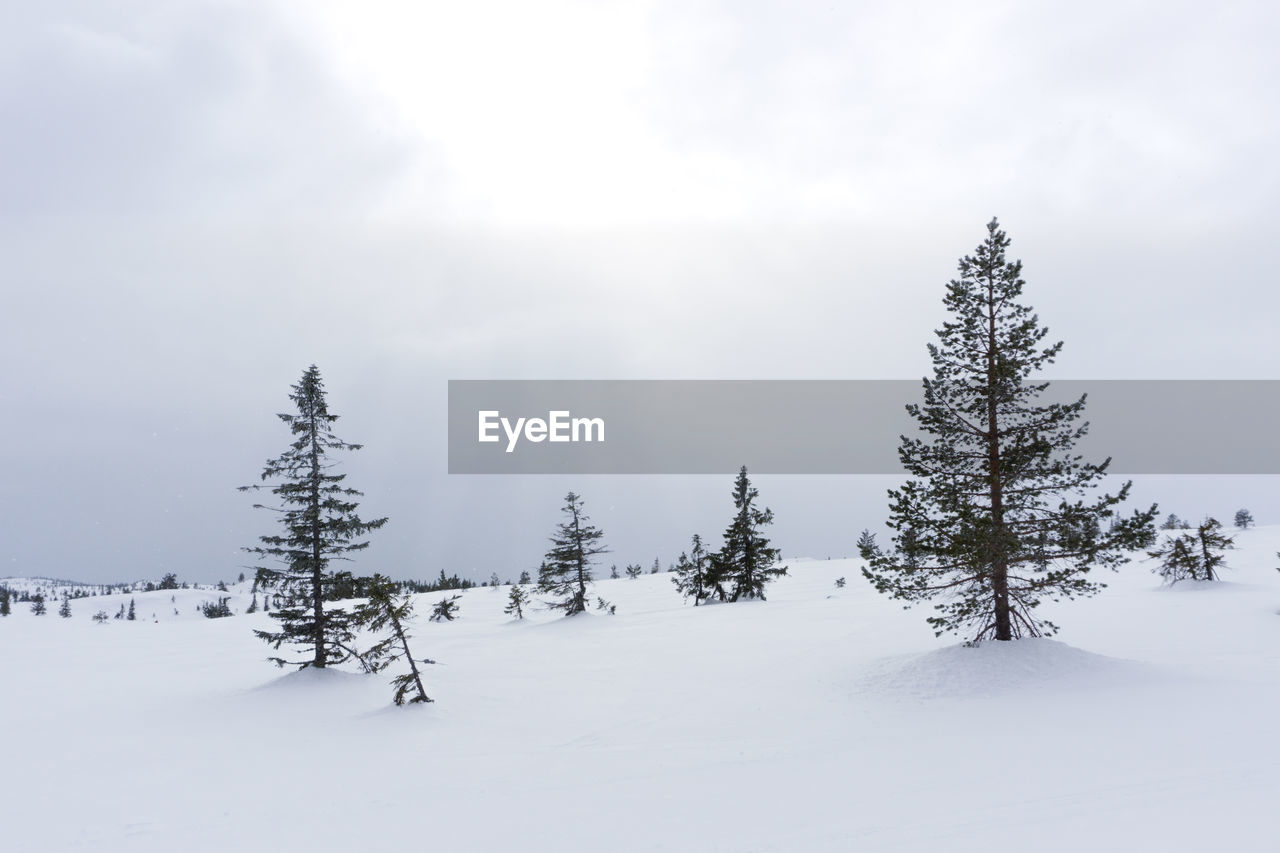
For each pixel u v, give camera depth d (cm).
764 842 844
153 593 18138
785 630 3878
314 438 2938
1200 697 1510
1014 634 2131
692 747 1516
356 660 3200
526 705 2241
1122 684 1716
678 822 962
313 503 2875
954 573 2156
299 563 2855
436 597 9519
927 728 1488
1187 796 868
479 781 1358
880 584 2222
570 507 6009
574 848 892
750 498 6594
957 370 2225
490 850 918
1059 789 948
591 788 1218
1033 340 2114
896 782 1067
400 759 1623
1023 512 2109
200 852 1042
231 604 16775
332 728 2062
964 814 876
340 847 998
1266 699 1455
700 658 3062
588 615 5747
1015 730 1373
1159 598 4025
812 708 1858
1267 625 2778
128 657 4447
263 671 3459
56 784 1527
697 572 6925
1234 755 1054
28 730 2173
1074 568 2008
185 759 1736
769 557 6519
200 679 3253
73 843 1137
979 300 2202
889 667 2205
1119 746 1168
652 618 5375
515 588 6488
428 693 2494
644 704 2133
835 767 1206
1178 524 9688
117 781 1536
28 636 6075
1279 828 733
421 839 999
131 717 2345
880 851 772
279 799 1326
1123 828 770
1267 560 5784
